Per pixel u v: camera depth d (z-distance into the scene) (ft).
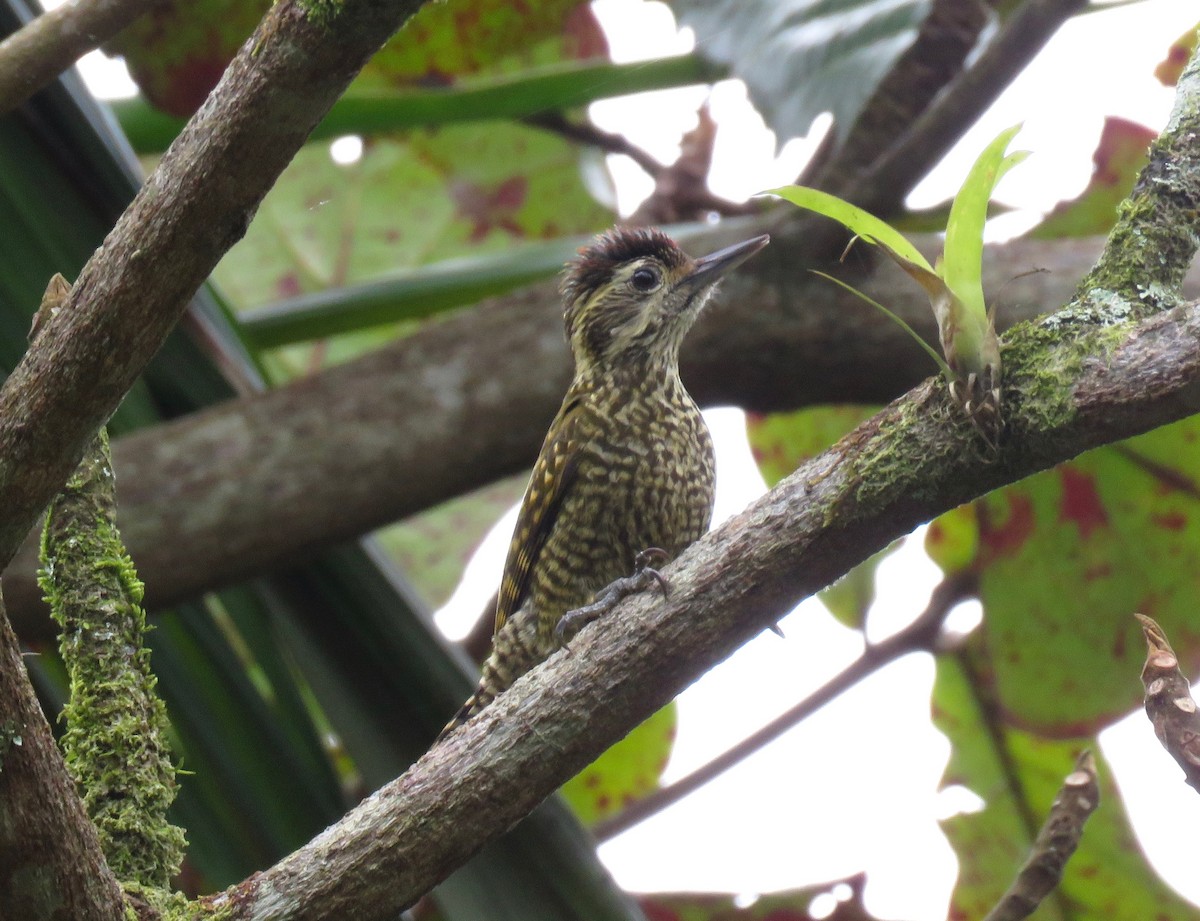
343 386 32.24
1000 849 40.73
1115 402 15.38
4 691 15.10
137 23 35.55
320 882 17.52
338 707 30.42
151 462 31.19
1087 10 33.27
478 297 35.22
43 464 15.38
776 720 37.06
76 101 30.58
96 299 14.89
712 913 37.29
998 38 30.66
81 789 18.02
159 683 30.32
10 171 30.40
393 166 48.96
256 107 13.98
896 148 32.17
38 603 29.71
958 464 16.29
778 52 32.65
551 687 17.85
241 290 49.37
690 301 33.14
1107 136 37.65
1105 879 39.83
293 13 13.58
